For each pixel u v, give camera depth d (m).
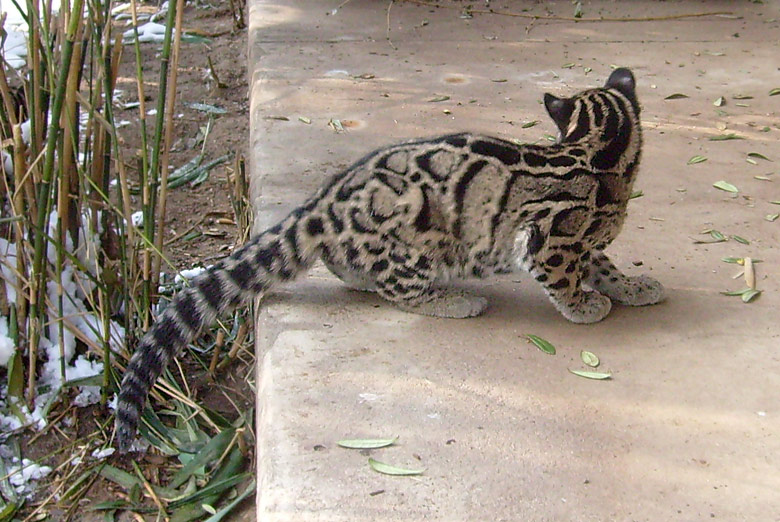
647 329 2.31
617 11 3.80
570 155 2.27
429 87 3.20
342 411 2.11
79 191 2.52
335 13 3.74
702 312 2.35
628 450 2.06
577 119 2.31
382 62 3.35
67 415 2.53
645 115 3.06
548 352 2.24
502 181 2.26
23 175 2.41
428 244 2.28
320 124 2.98
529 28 3.62
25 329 2.53
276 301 2.35
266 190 2.68
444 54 3.42
